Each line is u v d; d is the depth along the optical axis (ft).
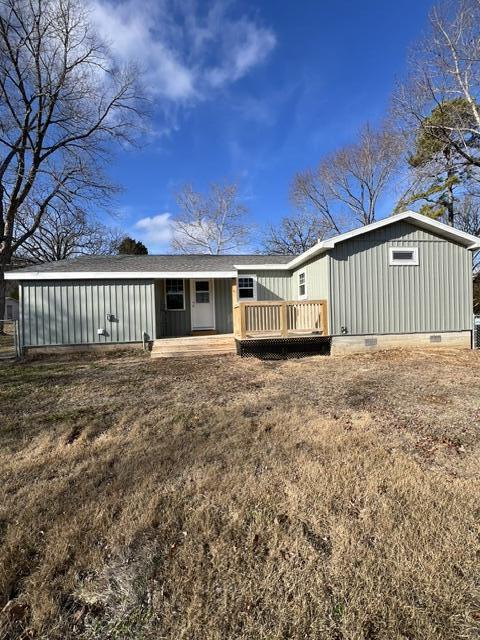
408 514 7.76
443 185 58.08
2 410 16.37
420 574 6.11
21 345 33.55
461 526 7.34
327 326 31.30
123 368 26.50
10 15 47.21
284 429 13.03
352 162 90.48
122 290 35.29
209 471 9.93
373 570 6.20
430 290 32.89
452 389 18.56
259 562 6.52
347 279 31.58
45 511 8.19
